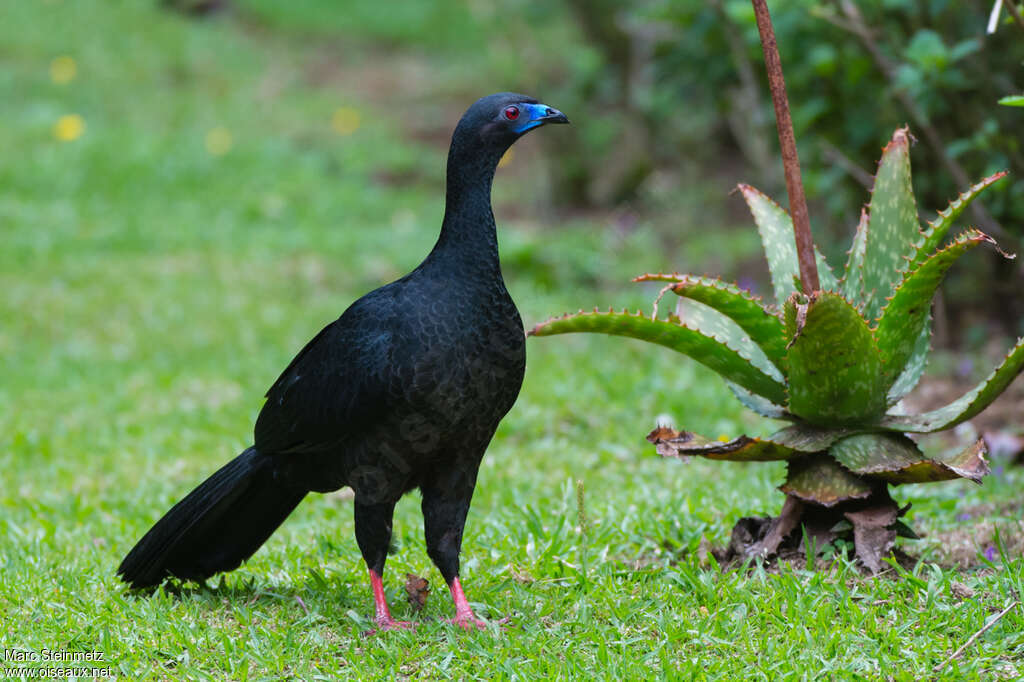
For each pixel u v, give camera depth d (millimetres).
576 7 24016
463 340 6863
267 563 8531
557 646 6777
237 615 7398
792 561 7629
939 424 7309
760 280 17656
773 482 9992
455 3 43750
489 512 9625
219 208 24703
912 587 7133
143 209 24453
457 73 36406
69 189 25281
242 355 16062
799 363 7270
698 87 18359
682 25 16109
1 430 13047
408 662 6773
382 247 21922
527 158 28609
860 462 7395
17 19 37656
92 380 15156
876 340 7324
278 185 26078
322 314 18094
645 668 6445
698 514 8875
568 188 24375
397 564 8289
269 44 40188
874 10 12398
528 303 17469
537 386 13367
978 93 12766
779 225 8211
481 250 6984
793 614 6895
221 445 12344
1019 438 10406
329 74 37469
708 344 7574
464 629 7125
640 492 9719
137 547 7641
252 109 32625
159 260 21266
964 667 6227
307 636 7039
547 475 10602
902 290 7164
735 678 6258
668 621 6926
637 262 19625
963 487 9602
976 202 11609
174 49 37375
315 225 23781
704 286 7242
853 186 14414
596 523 8867
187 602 7664
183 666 6699
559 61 28141
